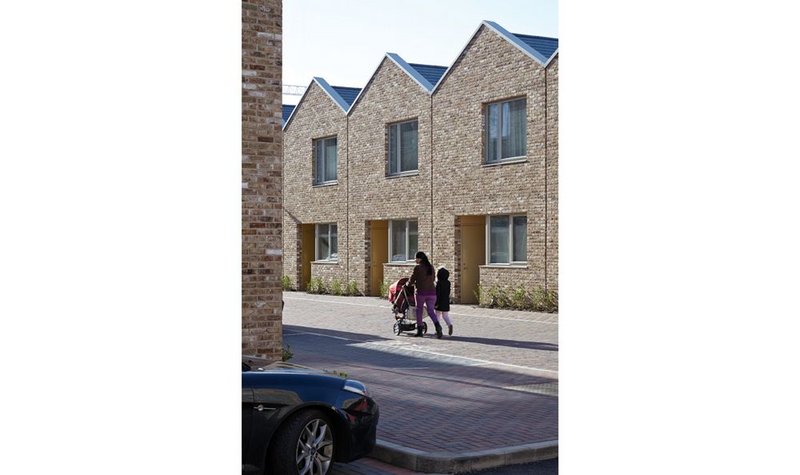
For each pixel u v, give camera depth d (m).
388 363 14.08
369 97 30.34
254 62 10.53
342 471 7.63
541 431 8.79
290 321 21.83
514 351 15.56
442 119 27.08
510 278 24.55
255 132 10.52
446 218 26.91
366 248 30.72
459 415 9.63
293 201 34.59
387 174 29.64
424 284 18.05
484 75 25.44
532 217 23.81
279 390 6.71
